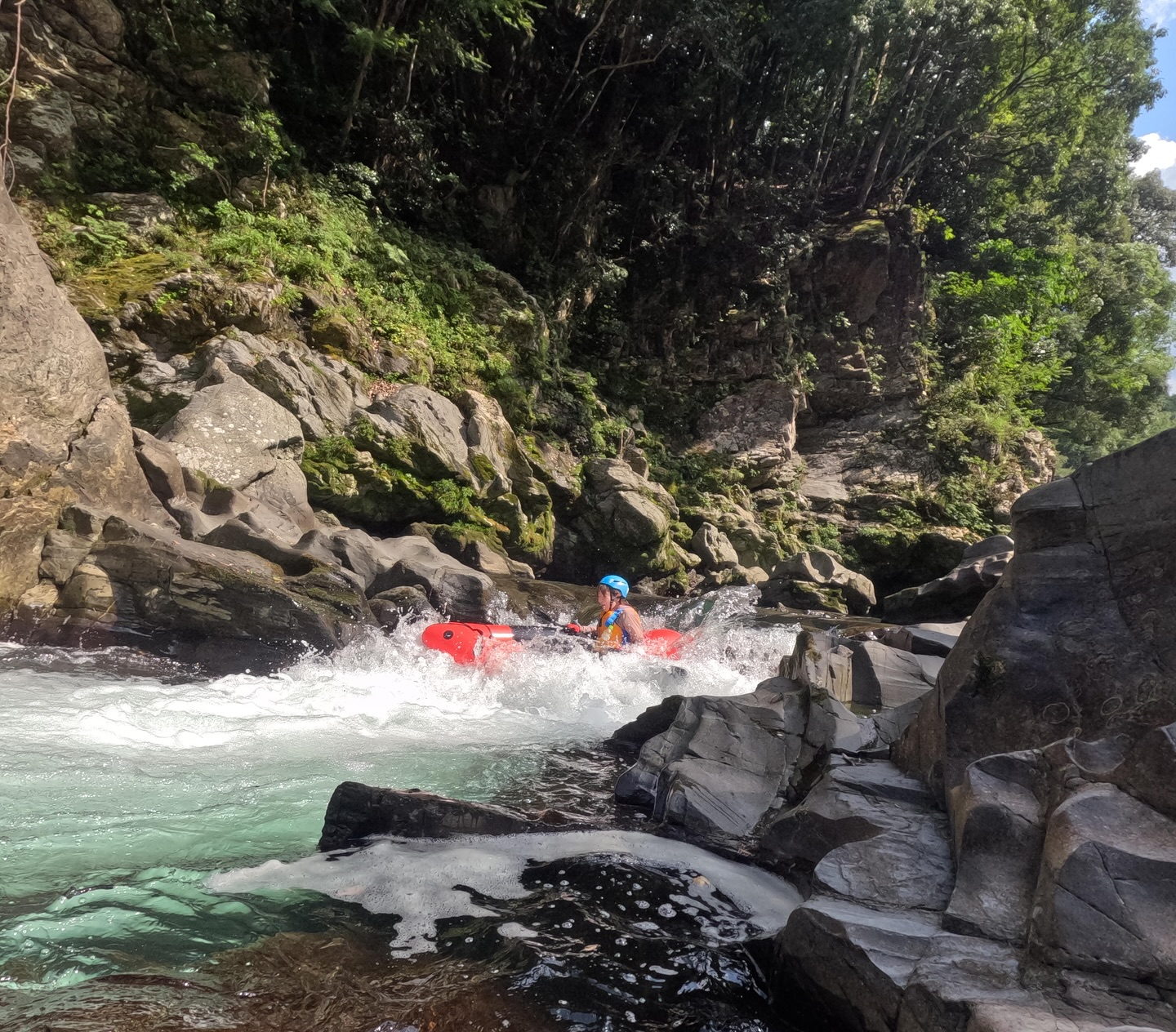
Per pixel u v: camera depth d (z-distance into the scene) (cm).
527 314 1548
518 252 1845
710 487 1836
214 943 233
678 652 779
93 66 1129
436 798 326
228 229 1146
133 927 240
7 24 1041
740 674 710
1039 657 266
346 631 656
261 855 300
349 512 1081
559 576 1416
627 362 1994
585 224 1925
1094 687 254
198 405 907
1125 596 259
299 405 1035
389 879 283
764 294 2073
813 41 1934
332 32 1553
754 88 2103
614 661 694
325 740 460
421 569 815
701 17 1780
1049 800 218
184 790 362
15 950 223
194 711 489
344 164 1464
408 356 1266
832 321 2158
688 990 224
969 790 231
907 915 217
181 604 641
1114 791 202
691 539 1596
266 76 1337
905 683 454
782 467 1977
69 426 698
